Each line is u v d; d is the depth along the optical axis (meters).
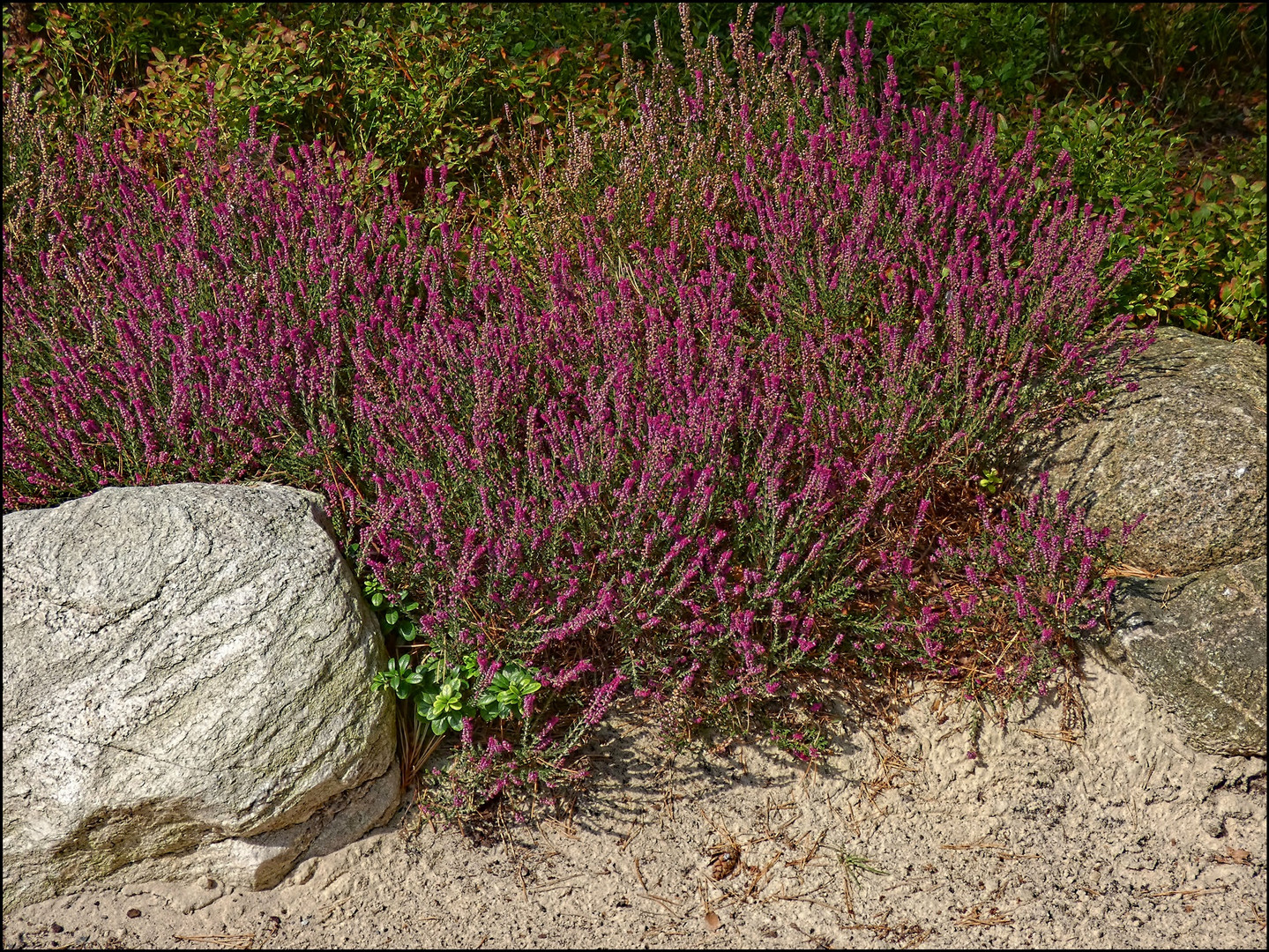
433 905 3.21
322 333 4.02
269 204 4.39
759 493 3.56
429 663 3.41
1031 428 3.92
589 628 3.54
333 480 3.73
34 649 3.13
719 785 3.46
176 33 5.62
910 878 3.25
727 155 4.66
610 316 3.89
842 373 3.86
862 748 3.53
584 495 3.45
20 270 4.48
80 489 3.83
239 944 3.13
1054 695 3.60
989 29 5.43
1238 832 3.35
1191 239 4.34
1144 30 5.80
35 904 3.15
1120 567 3.75
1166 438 3.71
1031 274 3.94
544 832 3.37
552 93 5.26
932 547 3.88
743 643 3.30
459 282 4.45
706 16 5.61
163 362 3.86
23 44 5.42
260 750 3.08
